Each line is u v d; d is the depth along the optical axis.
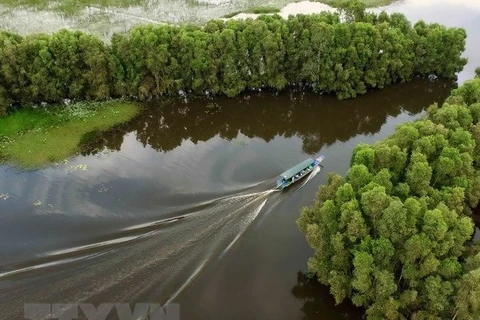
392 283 39.44
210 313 44.91
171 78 76.81
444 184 48.94
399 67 81.00
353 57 76.75
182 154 67.50
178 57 75.75
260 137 72.50
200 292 46.44
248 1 109.88
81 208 56.12
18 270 47.78
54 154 65.81
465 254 45.72
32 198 57.88
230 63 75.44
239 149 68.88
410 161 48.75
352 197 43.41
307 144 71.06
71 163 64.38
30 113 73.06
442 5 109.12
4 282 46.53
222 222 54.03
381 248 39.91
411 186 46.72
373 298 41.75
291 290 47.72
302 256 50.94
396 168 48.72
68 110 74.12
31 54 71.88
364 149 47.78
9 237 52.03
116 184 60.31
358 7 82.62
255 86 79.25
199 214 54.88
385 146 48.72
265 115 77.25
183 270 48.28
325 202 43.44
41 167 63.47
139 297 45.47
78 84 74.50
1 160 64.38
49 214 55.16
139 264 48.62
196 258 49.59
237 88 77.69
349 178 46.84
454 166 48.06
